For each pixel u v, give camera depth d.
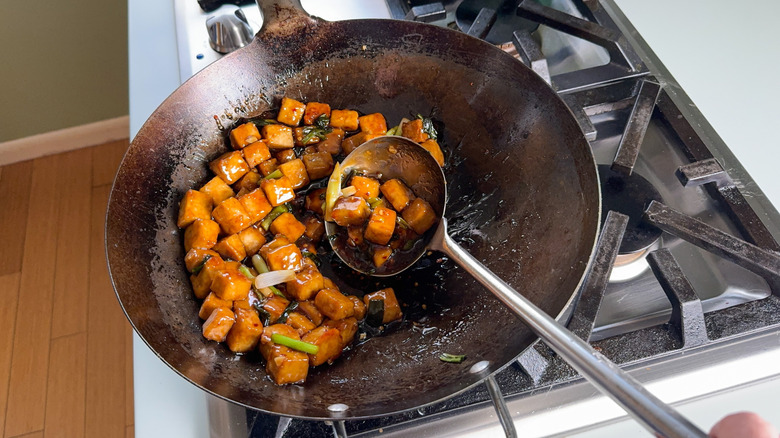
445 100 0.46
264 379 0.35
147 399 0.36
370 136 0.46
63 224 1.04
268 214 0.44
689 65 0.52
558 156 0.39
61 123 1.11
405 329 0.39
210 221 0.40
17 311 0.95
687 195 0.44
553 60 0.54
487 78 0.43
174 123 0.41
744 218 0.41
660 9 0.57
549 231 0.38
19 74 1.00
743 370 0.35
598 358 0.24
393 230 0.41
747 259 0.38
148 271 0.37
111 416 0.85
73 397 0.86
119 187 0.37
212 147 0.44
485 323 0.37
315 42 0.44
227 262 0.41
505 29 0.55
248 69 0.44
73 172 1.12
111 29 0.99
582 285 0.37
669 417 0.21
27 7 0.92
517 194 0.41
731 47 0.53
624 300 0.40
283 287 0.42
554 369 0.35
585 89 0.48
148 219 0.39
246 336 0.36
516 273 0.38
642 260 0.42
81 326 0.93
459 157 0.46
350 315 0.39
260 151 0.44
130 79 0.52
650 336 0.36
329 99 0.48
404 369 0.36
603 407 0.34
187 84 0.41
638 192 0.44
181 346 0.35
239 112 0.45
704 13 0.56
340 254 0.43
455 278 0.41
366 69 0.46
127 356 0.90
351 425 0.34
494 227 0.41
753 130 0.47
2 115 1.06
